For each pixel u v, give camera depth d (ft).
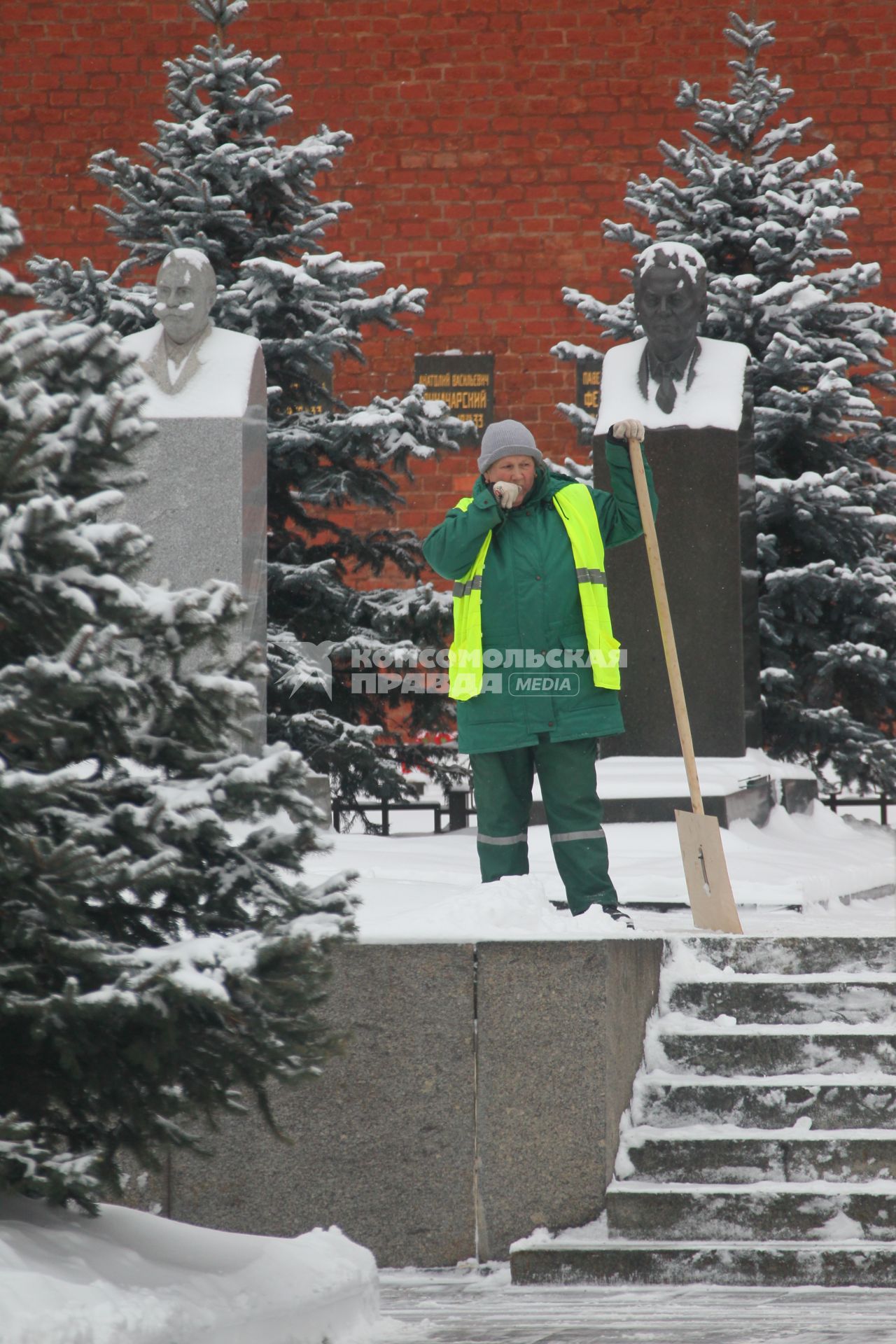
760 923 78.84
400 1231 56.75
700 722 115.96
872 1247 53.78
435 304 225.97
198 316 99.19
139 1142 43.83
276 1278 44.98
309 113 228.02
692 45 225.56
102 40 229.66
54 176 228.84
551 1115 56.54
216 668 42.65
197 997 38.27
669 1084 61.26
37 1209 44.32
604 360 121.80
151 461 96.48
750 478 126.62
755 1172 57.98
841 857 109.09
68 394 43.04
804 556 155.94
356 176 227.61
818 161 157.17
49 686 38.34
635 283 119.03
